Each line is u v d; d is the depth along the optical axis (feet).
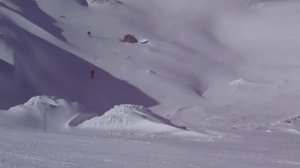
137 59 374.63
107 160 79.00
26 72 287.07
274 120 263.70
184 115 282.97
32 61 300.20
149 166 75.77
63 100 206.18
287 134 206.80
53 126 181.16
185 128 188.24
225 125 240.94
